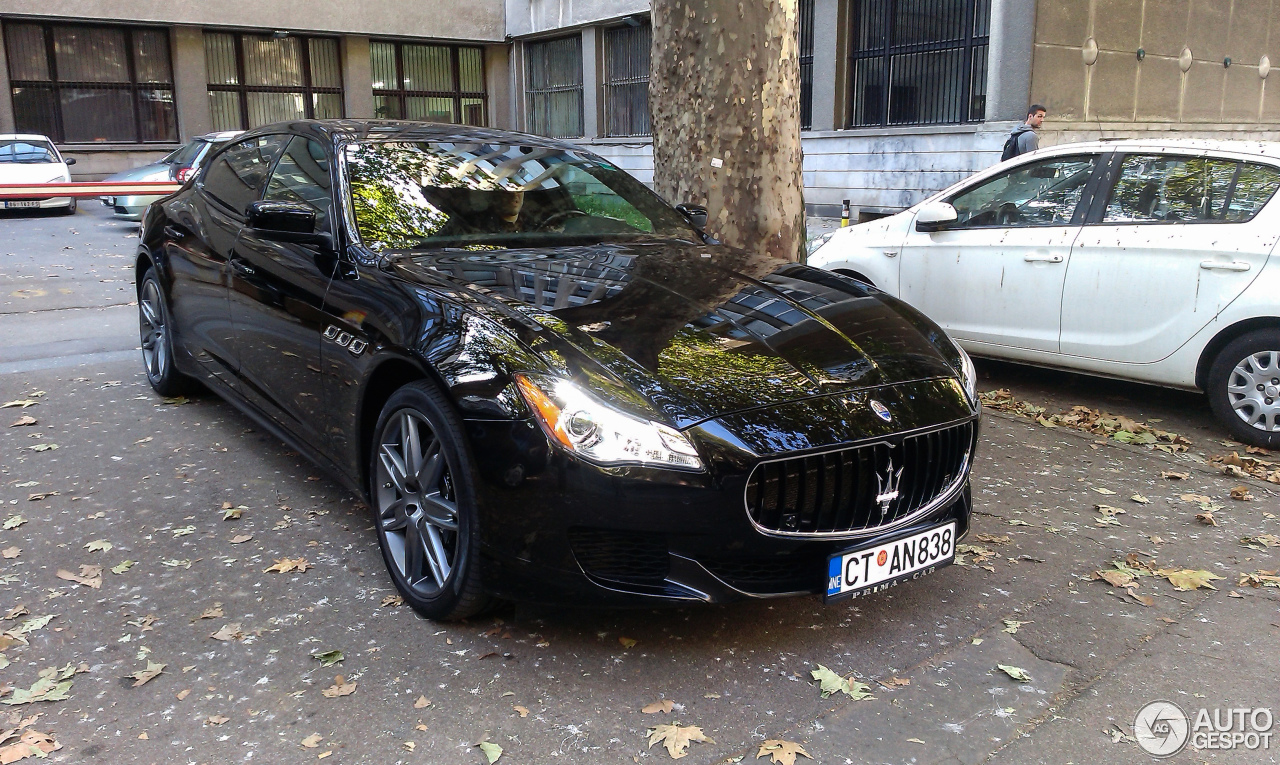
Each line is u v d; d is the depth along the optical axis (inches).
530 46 911.7
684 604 101.8
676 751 93.1
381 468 124.3
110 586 126.1
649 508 99.1
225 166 191.2
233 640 113.0
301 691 102.9
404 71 922.1
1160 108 545.3
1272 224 187.0
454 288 121.9
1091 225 215.2
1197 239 196.2
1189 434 203.2
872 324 127.4
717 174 227.3
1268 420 188.9
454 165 156.9
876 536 108.7
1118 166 214.2
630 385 103.7
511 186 157.3
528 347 107.6
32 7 738.8
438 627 116.7
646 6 743.7
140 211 581.9
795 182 234.4
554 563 103.1
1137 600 127.9
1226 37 568.1
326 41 884.0
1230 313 191.0
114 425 193.8
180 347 195.2
